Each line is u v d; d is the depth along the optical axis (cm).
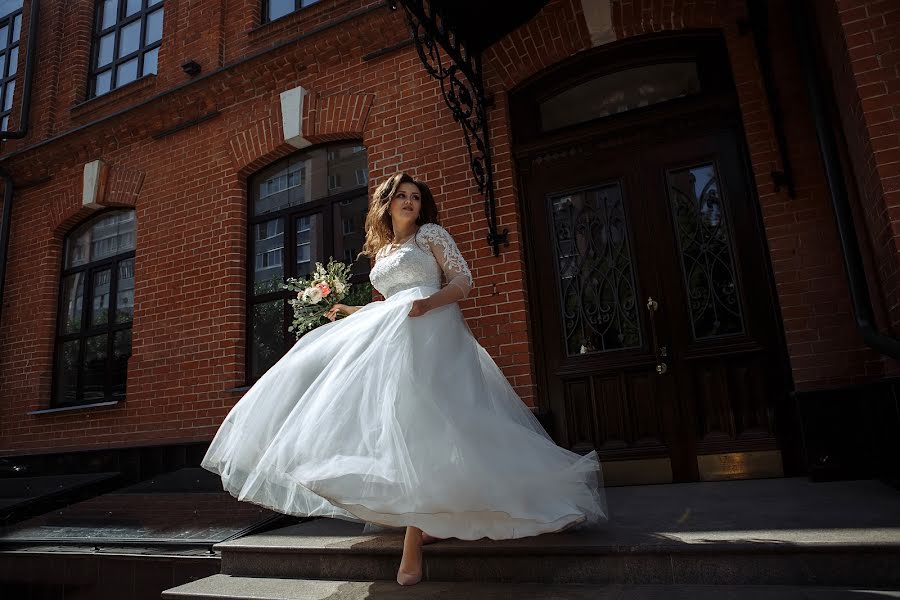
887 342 310
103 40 767
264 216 596
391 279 276
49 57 776
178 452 560
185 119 641
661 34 457
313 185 580
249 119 601
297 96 569
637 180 461
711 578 221
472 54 485
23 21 822
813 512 265
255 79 599
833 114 386
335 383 247
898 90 319
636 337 444
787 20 416
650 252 449
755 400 408
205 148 621
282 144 576
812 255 388
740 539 227
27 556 390
